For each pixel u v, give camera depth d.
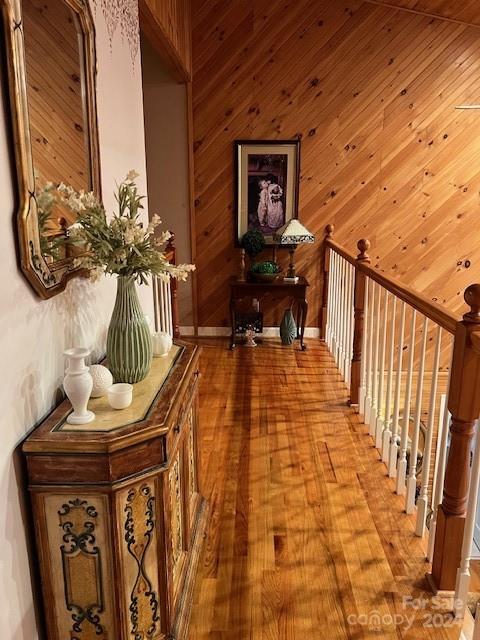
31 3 1.29
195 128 4.57
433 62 4.34
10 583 1.21
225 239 4.80
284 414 3.35
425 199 4.61
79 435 1.29
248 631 1.71
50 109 1.41
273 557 2.05
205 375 4.05
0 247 1.16
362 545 2.12
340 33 4.32
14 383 1.23
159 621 1.51
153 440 1.37
